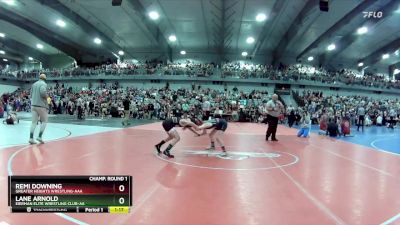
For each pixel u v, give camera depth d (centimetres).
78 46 3812
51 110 3072
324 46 3538
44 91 859
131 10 2573
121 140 1034
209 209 375
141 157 718
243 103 2838
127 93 3122
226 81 3453
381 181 551
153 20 2775
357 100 3466
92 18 2795
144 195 426
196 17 2692
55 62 4597
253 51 3888
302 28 2877
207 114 2166
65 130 1325
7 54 4444
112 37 3416
